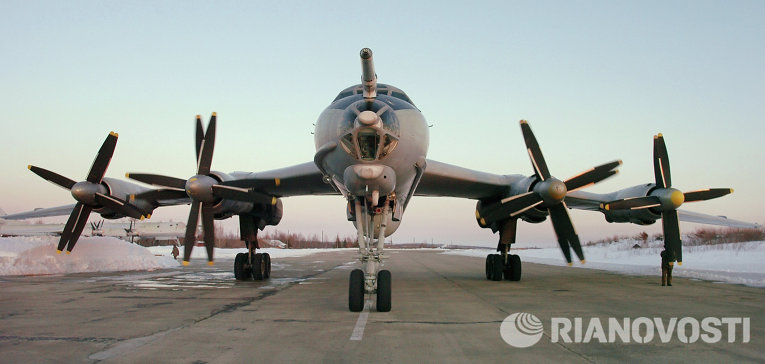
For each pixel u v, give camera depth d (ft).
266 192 40.73
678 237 38.83
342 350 15.21
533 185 36.63
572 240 34.68
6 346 15.67
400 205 30.22
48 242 54.24
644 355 14.67
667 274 37.99
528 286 37.32
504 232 42.19
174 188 36.58
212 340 16.70
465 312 23.17
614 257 94.84
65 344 16.01
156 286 36.47
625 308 24.57
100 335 17.52
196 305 25.70
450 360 13.99
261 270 42.96
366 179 24.12
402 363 13.66
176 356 14.42
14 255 49.85
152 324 19.83
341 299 28.50
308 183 38.34
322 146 26.86
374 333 17.92
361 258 25.70
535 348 15.56
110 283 38.65
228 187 34.73
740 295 30.68
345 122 25.03
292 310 23.88
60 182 39.11
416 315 22.25
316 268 64.85
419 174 28.91
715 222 44.06
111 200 38.29
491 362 13.78
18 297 28.96
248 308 24.61
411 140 26.27
